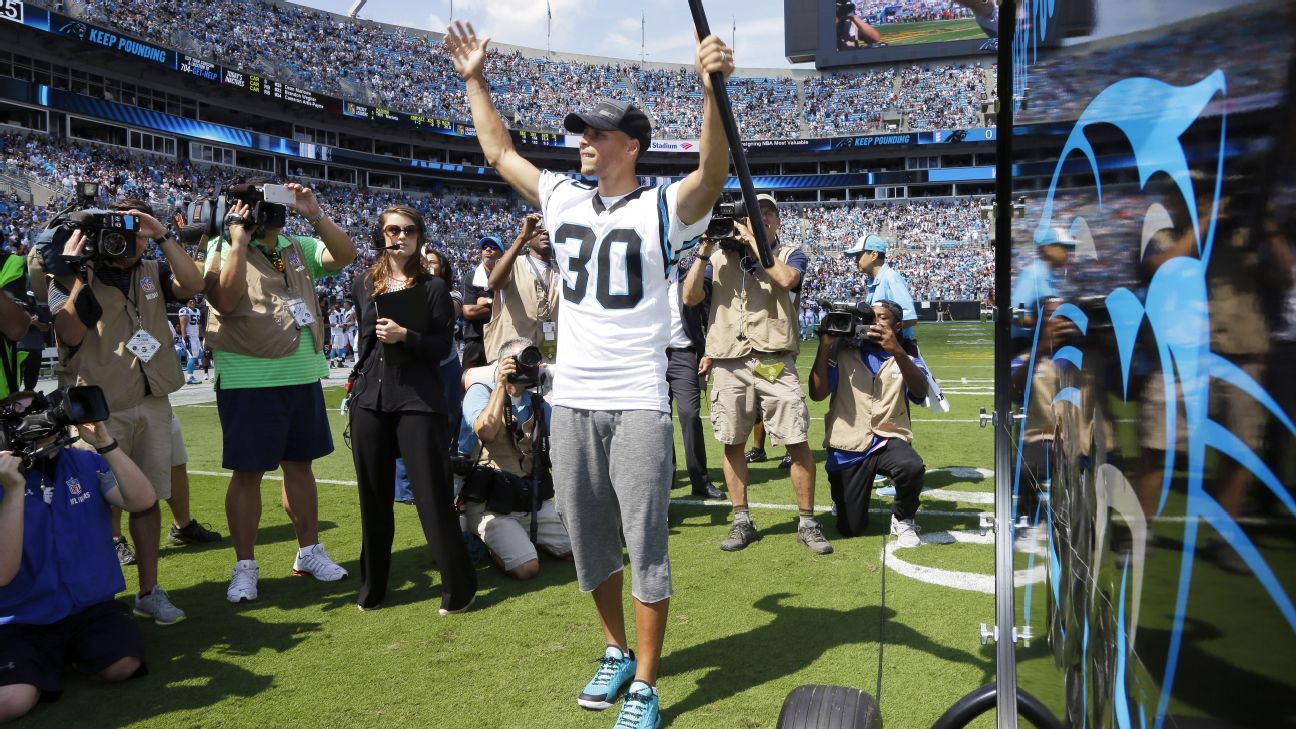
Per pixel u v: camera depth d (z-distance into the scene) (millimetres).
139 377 3857
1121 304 829
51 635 3057
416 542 5039
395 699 2930
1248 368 531
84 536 3178
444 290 3801
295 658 3311
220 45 37688
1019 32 1434
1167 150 680
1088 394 981
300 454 4207
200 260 4328
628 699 2674
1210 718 620
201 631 3625
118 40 31453
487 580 4320
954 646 3219
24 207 26156
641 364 2719
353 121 43688
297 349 4090
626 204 2723
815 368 4910
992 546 4598
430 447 3723
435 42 50562
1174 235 669
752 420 4785
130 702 2949
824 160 55156
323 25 44938
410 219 3719
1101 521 934
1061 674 1207
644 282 2705
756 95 55719
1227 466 571
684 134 53438
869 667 3057
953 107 52906
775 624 3523
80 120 33406
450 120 47094
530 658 3268
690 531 5113
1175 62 659
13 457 2934
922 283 43469
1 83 28734
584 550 2893
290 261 4176
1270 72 486
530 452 4539
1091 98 928
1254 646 540
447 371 5906
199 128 35875
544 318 5586
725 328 4742
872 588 3930
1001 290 1678
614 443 2738
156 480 3920
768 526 5195
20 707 2822
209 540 5117
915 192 55469
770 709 2775
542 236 5508
